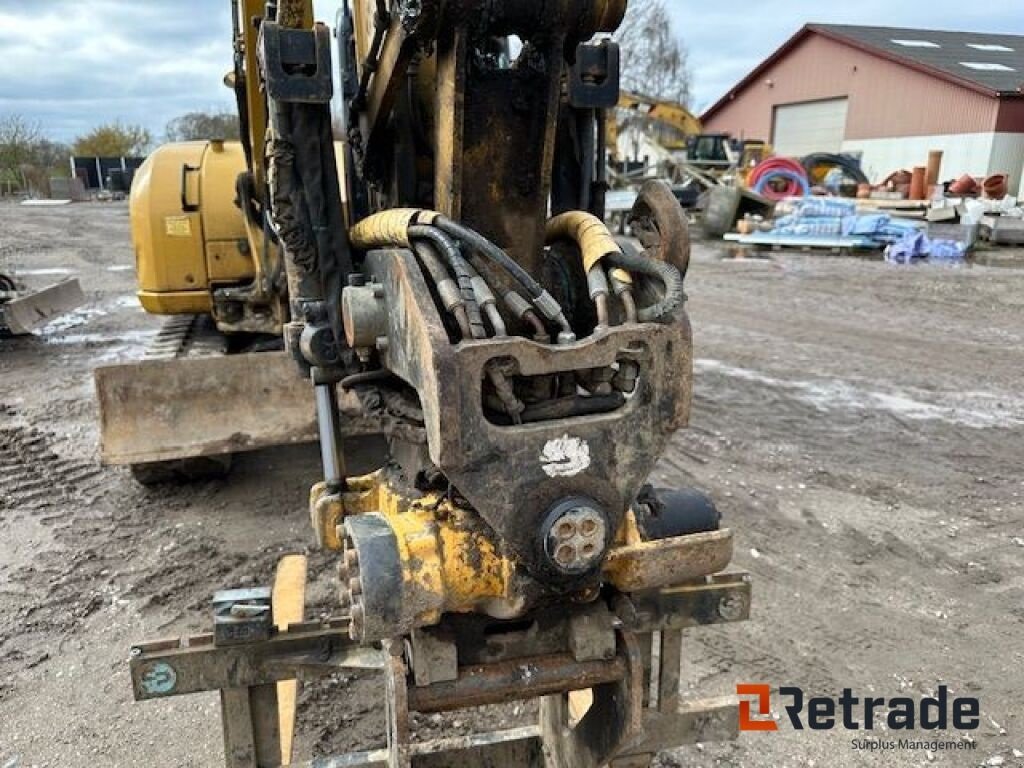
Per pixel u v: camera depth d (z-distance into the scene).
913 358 8.60
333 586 4.23
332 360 2.53
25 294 10.05
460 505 2.12
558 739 2.66
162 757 3.16
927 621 3.99
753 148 24.98
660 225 2.20
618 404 2.01
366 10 2.61
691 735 2.77
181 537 4.73
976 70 27.19
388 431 2.34
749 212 20.30
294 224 2.45
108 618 3.99
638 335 1.93
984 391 7.45
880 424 6.59
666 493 2.49
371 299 2.14
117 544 4.66
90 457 5.91
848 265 15.30
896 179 21.58
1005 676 3.61
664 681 2.73
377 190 2.85
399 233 2.13
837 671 3.64
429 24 2.08
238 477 5.51
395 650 2.08
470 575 2.00
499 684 2.11
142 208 5.51
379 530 2.01
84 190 40.03
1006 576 4.37
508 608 1.98
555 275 2.43
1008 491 5.36
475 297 1.94
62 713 3.38
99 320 11.29
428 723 3.35
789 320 10.55
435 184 2.39
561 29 2.12
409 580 1.93
